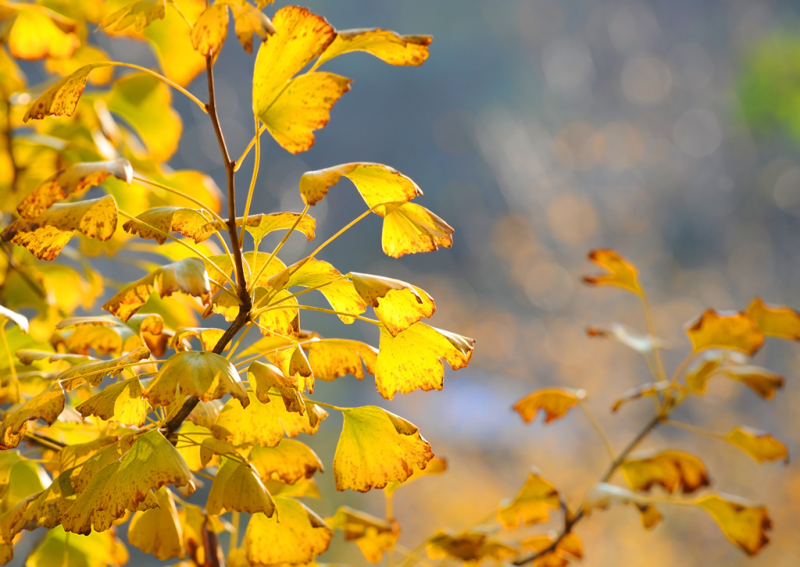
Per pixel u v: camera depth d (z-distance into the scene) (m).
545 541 2.23
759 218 22.53
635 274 2.31
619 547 7.39
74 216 1.94
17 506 1.98
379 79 27.88
